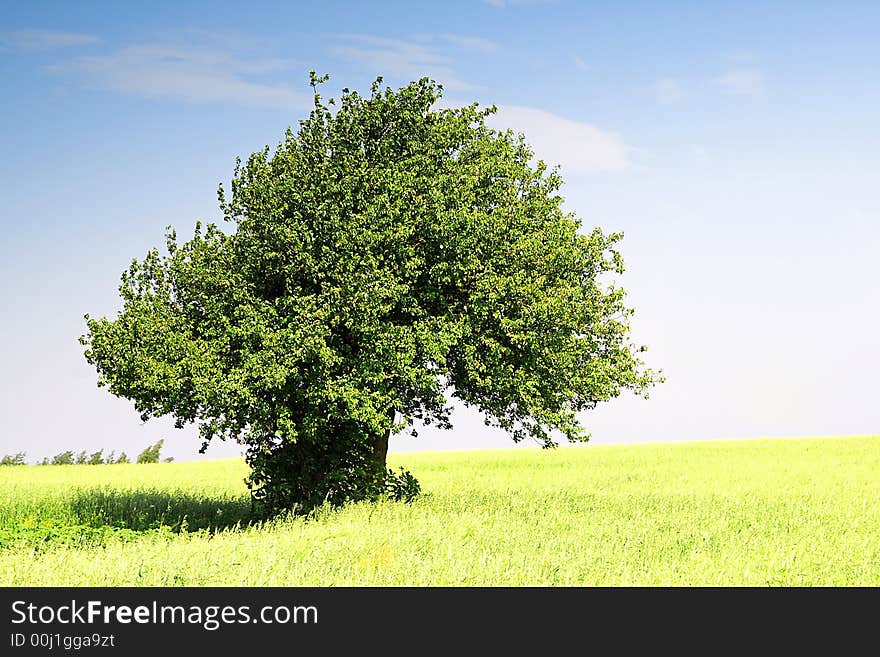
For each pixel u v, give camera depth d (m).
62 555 13.66
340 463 22.16
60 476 40.25
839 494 25.88
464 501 22.27
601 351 23.94
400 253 19.94
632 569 13.22
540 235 22.53
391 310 20.44
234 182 21.67
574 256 22.45
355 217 19.66
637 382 24.00
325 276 19.59
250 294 20.06
